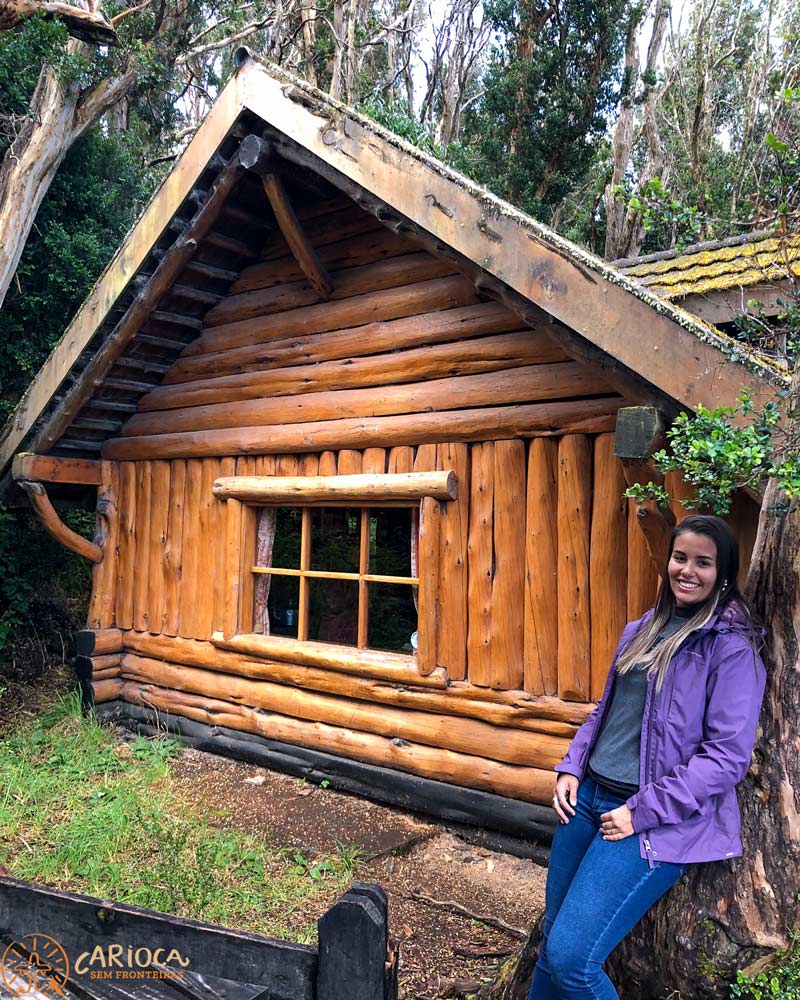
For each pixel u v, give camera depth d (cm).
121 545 637
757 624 205
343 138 397
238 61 436
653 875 189
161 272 500
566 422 396
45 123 800
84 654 620
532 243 335
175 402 592
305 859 391
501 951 307
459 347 441
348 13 1305
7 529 720
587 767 220
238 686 550
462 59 1781
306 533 526
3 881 216
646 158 1795
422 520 448
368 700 480
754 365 274
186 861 377
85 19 548
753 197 221
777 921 197
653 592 367
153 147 1448
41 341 891
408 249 470
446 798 440
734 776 183
